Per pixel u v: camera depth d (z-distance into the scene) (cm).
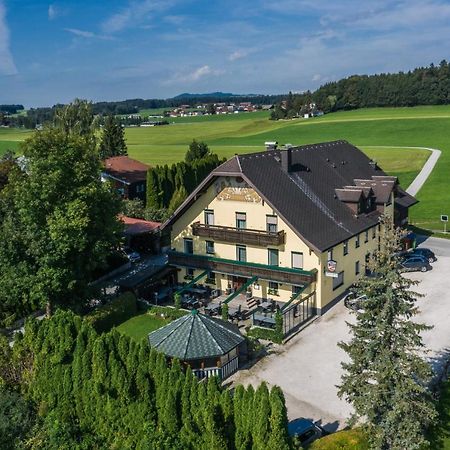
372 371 2403
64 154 3972
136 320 4241
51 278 3875
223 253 4638
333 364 3391
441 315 3978
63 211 3859
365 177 5488
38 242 3847
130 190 8106
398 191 5816
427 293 4406
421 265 4925
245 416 2231
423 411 2253
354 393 2438
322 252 3959
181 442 2306
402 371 2277
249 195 4359
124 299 4306
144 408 2433
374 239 4894
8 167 6041
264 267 4288
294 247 4178
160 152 14650
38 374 2769
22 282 3916
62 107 8700
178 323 3294
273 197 4222
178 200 6738
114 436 2506
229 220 4541
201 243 4756
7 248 3925
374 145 13250
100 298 4403
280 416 2117
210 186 4575
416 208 7656
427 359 3341
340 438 2345
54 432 2519
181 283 4956
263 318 3919
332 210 4562
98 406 2544
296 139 15512
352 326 2420
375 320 2338
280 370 3353
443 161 10512
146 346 2561
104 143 10406
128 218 6450
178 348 3114
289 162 4622
